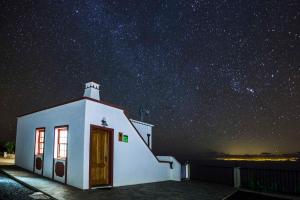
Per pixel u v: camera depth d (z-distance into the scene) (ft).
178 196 33.42
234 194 38.50
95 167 35.94
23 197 25.90
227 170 47.55
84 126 34.19
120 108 41.39
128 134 42.63
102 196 29.96
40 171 40.60
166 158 53.57
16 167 46.70
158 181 48.78
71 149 35.50
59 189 31.35
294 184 38.70
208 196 34.50
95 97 41.63
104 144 37.83
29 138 45.65
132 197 30.89
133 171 42.80
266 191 40.60
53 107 40.65
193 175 53.88
